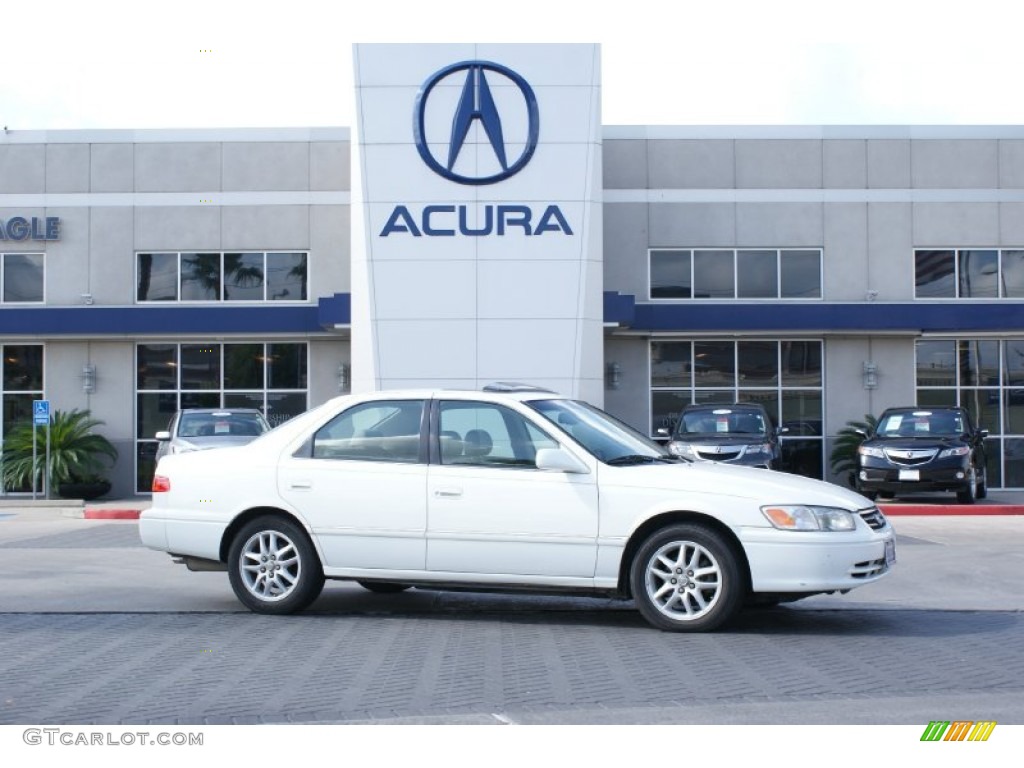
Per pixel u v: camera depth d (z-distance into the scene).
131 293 25.55
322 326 23.94
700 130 25.84
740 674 7.64
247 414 20.86
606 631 9.15
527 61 23.17
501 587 9.20
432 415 9.54
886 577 12.22
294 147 25.81
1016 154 25.91
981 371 25.64
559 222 22.97
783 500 8.72
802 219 25.75
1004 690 7.27
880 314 24.50
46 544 15.67
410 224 23.00
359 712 6.64
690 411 21.83
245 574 9.80
